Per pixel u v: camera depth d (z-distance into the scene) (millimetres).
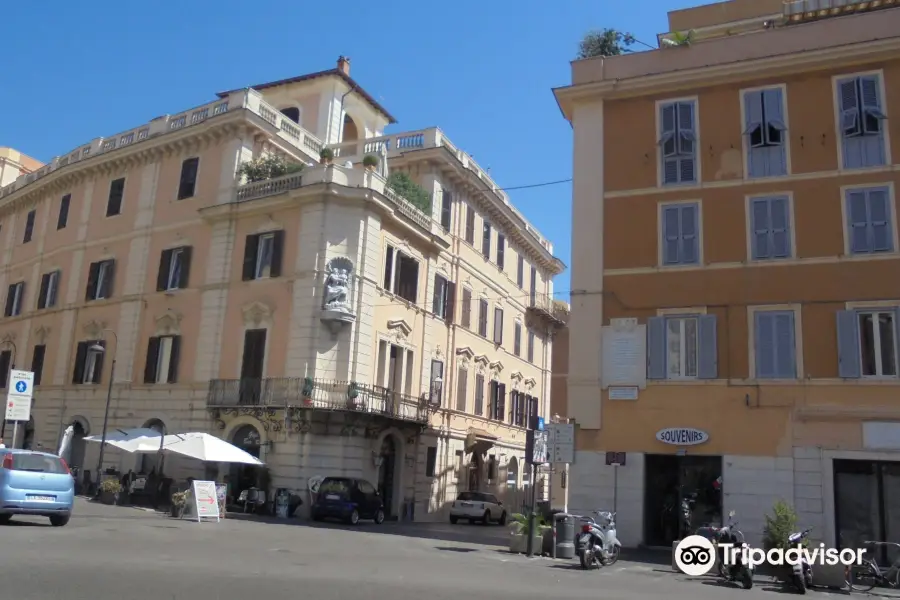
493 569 14227
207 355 29719
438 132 34656
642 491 20422
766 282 20531
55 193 39281
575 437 21266
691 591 12984
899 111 20375
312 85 38875
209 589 9055
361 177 29375
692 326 21062
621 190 22531
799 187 20828
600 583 13180
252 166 31297
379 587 10250
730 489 19688
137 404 31391
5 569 9484
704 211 21578
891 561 18125
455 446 35375
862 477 18891
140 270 33094
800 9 24172
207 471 28562
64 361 35031
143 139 34156
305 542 17094
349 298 28203
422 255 33375
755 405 19906
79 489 31344
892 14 20766
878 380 19031
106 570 10094
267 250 29953
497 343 40844
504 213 41062
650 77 22719
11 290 40438
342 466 27250
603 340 21641
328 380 27547
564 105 24281
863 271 19750
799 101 21359
